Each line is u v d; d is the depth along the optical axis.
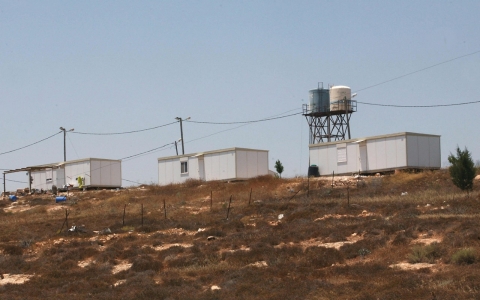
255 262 29.58
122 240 38.16
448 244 27.61
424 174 52.94
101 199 62.28
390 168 57.00
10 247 37.28
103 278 28.48
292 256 29.78
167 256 32.06
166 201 55.97
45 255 35.47
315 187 55.16
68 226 45.56
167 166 71.44
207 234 37.44
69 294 25.58
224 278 26.38
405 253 28.06
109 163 76.00
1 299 24.66
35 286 27.78
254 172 66.00
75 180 75.50
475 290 20.28
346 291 22.02
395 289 21.39
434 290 20.55
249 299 22.22
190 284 25.88
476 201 40.03
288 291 22.84
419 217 36.12
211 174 66.81
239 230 38.81
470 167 45.31
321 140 76.94
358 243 30.67
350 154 60.09
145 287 25.50
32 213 56.22
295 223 39.16
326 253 29.12
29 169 76.81
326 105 76.44
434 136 58.00
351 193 50.59
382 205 42.16
